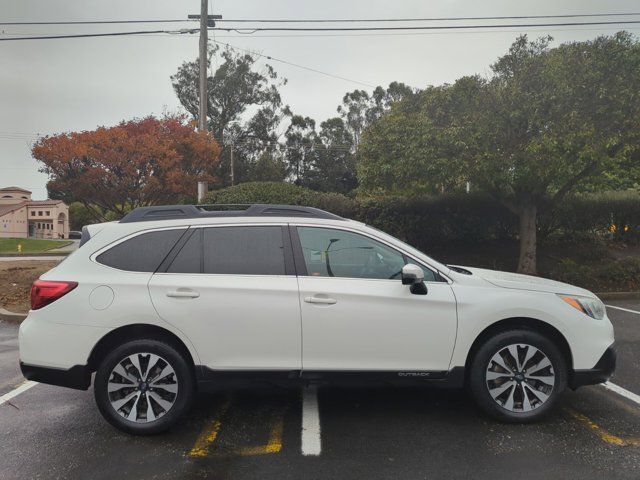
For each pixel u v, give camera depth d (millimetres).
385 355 3990
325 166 59844
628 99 9594
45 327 3912
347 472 3365
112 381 3941
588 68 9688
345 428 4086
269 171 51000
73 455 3660
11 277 11594
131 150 12008
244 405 4629
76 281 3965
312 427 4109
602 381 4090
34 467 3482
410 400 4727
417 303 4000
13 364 6066
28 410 4582
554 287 4238
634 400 4668
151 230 4145
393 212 13898
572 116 9539
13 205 66188
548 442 3789
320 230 4207
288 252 4117
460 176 10516
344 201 14039
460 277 4164
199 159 13758
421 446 3740
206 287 3941
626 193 15461
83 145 11617
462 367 4027
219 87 47125
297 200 14062
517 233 14539
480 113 10336
